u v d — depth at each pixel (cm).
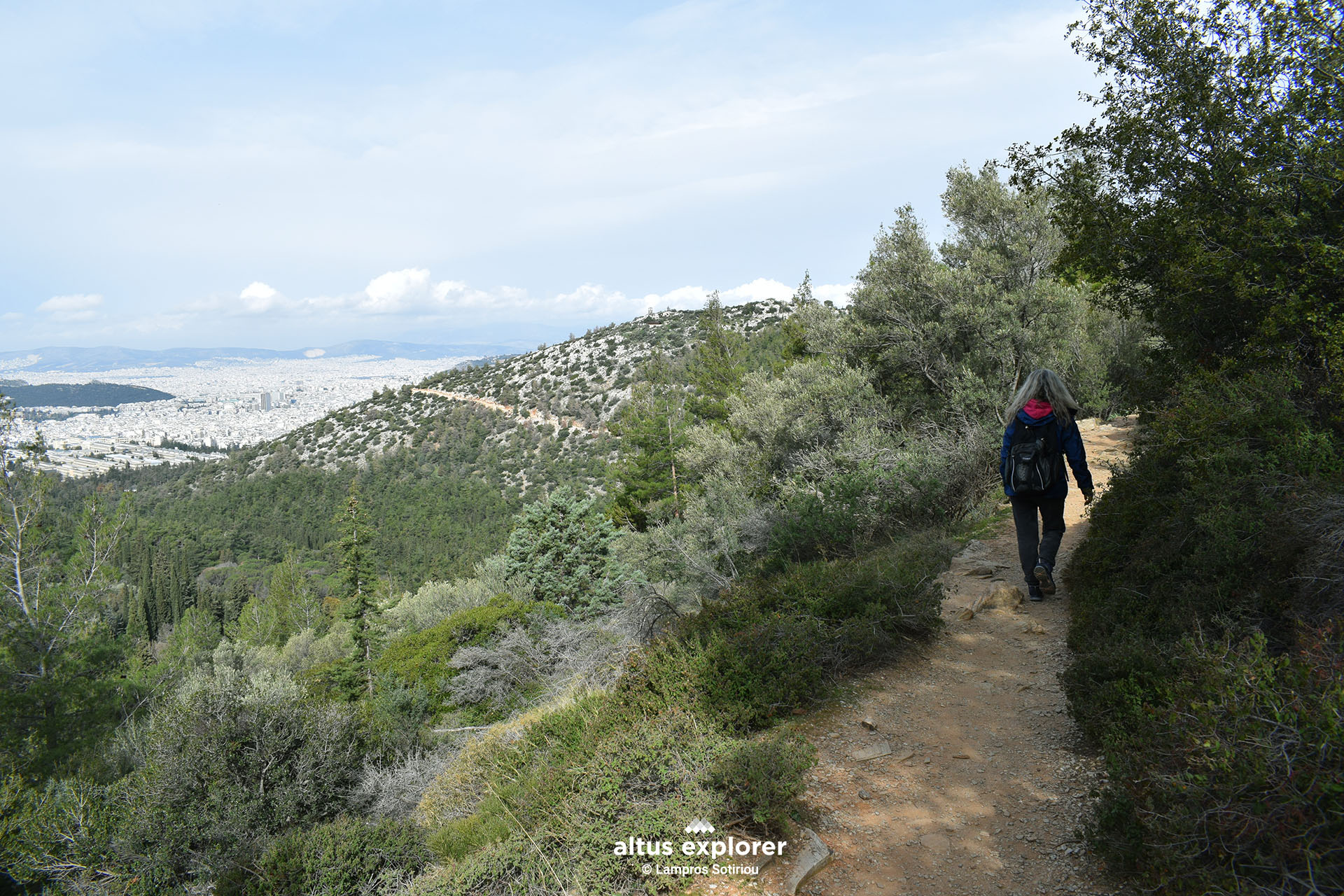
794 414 1599
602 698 554
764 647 458
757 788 297
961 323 1380
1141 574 456
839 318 1683
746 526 1190
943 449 1128
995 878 258
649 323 17462
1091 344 1695
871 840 292
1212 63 615
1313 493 339
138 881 770
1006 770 332
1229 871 202
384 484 14162
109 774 1554
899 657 486
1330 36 550
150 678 2439
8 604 1992
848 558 870
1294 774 201
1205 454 439
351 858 532
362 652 3170
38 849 845
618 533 2559
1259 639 251
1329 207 522
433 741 1271
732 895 267
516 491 12506
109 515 2252
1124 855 241
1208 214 599
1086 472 550
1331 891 184
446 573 9200
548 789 413
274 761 834
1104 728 321
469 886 353
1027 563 571
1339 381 436
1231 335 609
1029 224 1409
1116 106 679
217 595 9006
